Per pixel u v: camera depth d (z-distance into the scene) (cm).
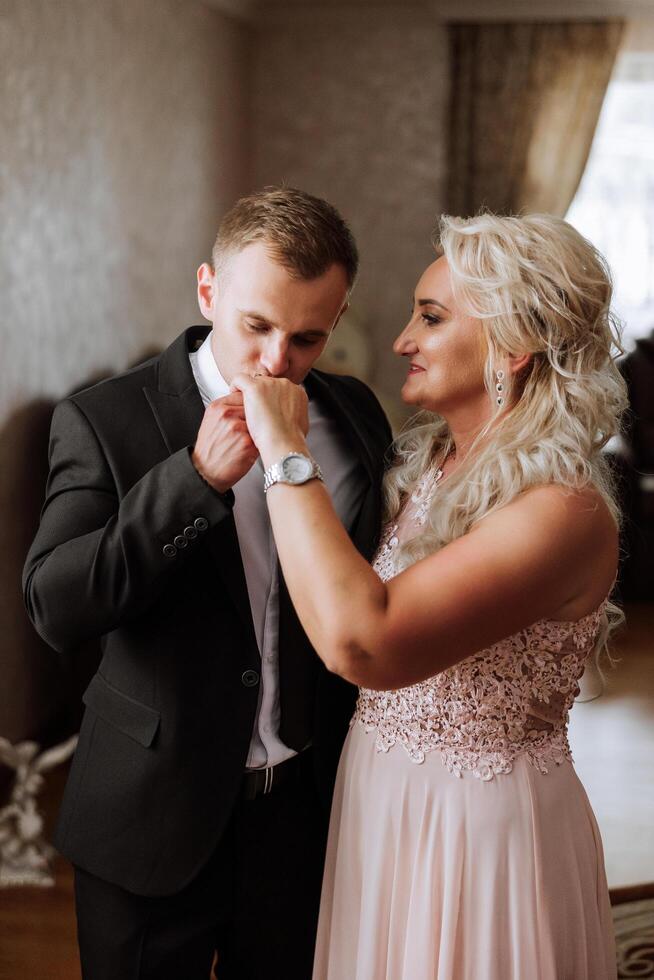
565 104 714
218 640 166
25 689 408
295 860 183
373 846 163
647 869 335
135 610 156
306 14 711
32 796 365
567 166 723
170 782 165
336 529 139
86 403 168
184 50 587
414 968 158
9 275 391
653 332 716
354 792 169
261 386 147
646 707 482
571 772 166
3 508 391
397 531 176
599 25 702
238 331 158
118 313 500
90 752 172
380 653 135
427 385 162
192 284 615
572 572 147
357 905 168
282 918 184
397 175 730
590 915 165
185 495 150
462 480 154
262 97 732
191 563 166
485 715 156
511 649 155
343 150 732
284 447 142
